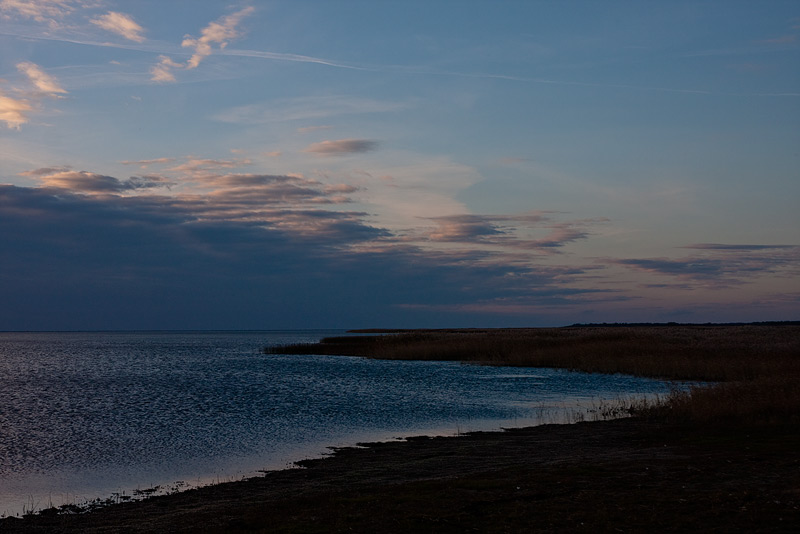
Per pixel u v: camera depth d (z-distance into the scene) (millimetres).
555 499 11805
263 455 19656
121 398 35688
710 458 15117
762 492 11594
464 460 17422
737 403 22062
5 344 151875
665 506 10914
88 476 17422
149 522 12539
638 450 17297
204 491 15266
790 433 18125
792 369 35750
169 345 140750
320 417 27344
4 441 22469
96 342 171250
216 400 33969
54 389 41406
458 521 10648
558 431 22172
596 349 55406
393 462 17719
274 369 56906
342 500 12625
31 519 13086
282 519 11484
